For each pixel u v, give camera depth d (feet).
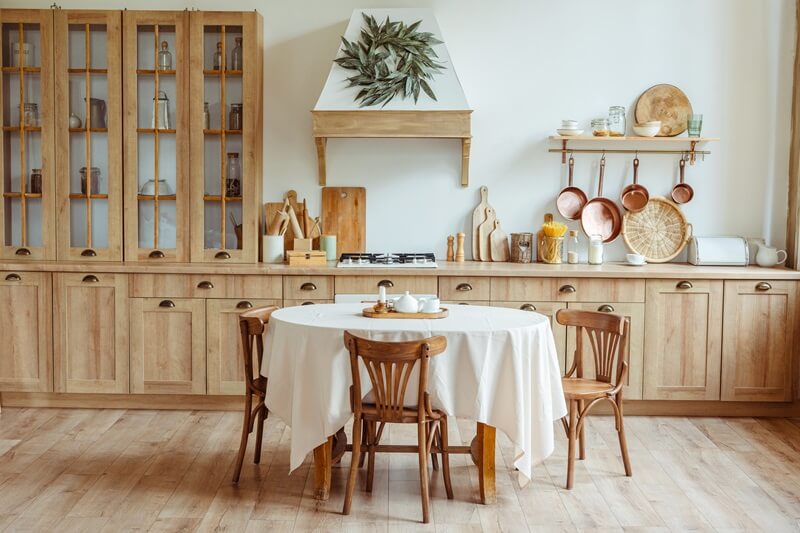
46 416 16.20
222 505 11.68
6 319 16.51
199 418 16.14
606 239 18.01
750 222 18.04
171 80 16.76
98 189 16.99
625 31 17.84
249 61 16.72
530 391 11.84
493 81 17.95
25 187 16.96
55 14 16.61
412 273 16.15
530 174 18.11
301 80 17.89
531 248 17.90
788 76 17.78
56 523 10.96
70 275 16.42
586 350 16.35
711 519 11.31
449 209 18.16
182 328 16.44
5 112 16.89
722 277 16.11
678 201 17.94
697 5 17.76
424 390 10.98
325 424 11.37
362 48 16.76
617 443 14.78
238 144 16.92
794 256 16.84
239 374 16.47
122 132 16.79
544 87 17.97
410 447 11.91
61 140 16.80
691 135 17.30
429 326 11.76
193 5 17.74
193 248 16.96
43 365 16.56
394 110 16.48
